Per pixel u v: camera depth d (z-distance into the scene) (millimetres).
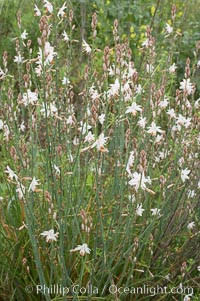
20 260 3010
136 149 2871
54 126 3090
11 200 3104
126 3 6363
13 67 5512
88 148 2525
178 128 3176
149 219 3201
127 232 2811
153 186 3309
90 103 3195
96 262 3053
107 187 3291
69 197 2873
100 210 2801
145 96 3664
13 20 5691
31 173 2965
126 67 3271
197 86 4809
